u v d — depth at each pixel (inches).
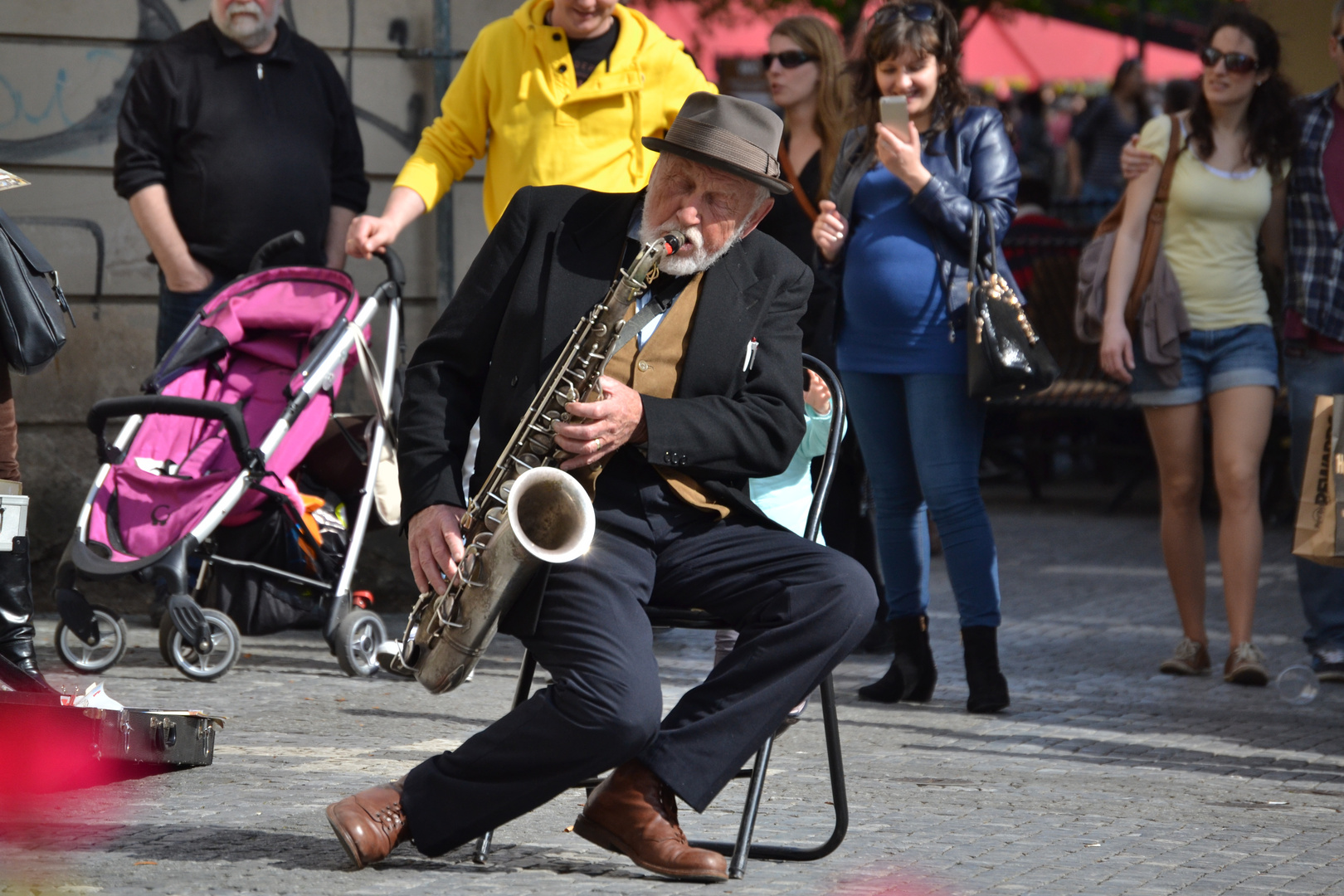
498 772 495.2
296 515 895.1
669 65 905.5
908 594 879.7
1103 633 1123.3
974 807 631.2
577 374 508.1
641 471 531.5
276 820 563.2
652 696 491.5
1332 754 762.8
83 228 1118.4
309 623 1050.1
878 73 858.1
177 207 1010.1
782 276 552.7
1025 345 820.6
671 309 535.8
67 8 1108.5
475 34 1171.9
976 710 847.7
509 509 488.4
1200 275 952.9
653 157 904.3
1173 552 981.8
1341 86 954.1
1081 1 2834.6
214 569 912.3
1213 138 952.9
